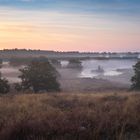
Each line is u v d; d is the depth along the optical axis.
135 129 7.93
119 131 7.51
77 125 7.57
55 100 14.01
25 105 11.37
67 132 7.26
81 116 8.60
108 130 7.52
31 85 37.53
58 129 7.34
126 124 8.05
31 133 7.17
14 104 11.95
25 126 7.42
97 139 7.11
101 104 11.62
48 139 7.04
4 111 10.24
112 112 9.27
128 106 10.32
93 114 8.92
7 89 32.75
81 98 14.93
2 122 8.13
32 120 7.99
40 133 7.14
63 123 7.73
